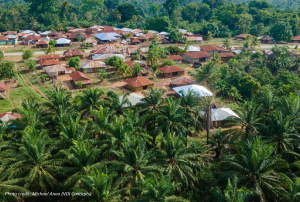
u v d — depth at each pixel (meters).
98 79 90.62
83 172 32.62
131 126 39.09
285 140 42.62
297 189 29.20
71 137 38.66
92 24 199.75
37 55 119.31
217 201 29.66
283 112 49.88
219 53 119.81
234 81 87.94
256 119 46.47
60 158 36.41
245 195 28.80
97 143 38.94
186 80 83.94
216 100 79.69
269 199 33.94
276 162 34.16
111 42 151.25
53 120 45.09
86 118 50.62
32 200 35.38
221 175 35.56
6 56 116.31
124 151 35.00
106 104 50.78
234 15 193.50
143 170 33.66
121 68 88.19
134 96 65.38
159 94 50.69
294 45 155.75
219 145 46.72
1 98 71.56
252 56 111.69
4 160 33.31
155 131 44.28
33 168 32.81
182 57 119.56
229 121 47.94
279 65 104.31
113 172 31.14
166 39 160.50
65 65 100.19
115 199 28.42
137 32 177.12
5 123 44.25
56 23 192.88
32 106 48.88
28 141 34.22
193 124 47.47
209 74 83.56
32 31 171.12
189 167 36.81
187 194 36.84
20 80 86.81
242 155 35.03
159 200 26.19
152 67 94.94
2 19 185.88
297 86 79.44
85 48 135.38
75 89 80.69
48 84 84.44
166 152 36.41
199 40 160.12
